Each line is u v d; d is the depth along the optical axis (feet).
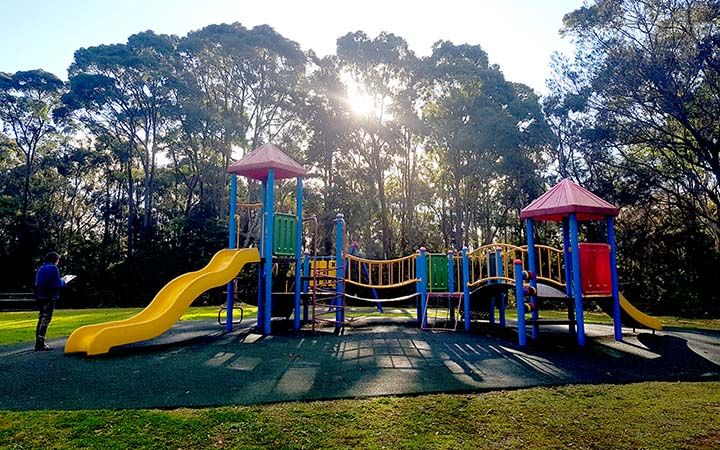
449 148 96.68
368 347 23.77
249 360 20.22
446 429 11.69
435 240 122.31
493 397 14.52
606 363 20.38
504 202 104.47
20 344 25.31
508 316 47.34
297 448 10.44
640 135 66.90
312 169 104.06
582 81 72.02
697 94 60.85
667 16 61.72
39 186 114.93
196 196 122.83
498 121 88.94
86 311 57.41
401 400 14.01
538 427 11.91
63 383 16.05
